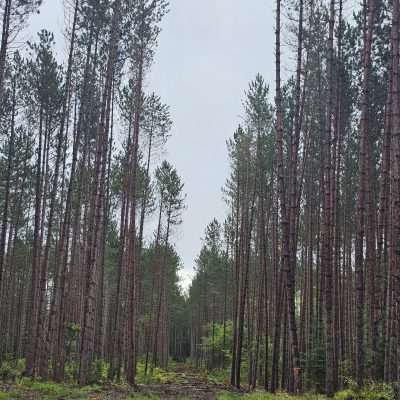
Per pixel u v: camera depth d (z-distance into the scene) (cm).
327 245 1465
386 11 1922
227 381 3347
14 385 1705
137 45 2144
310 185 2361
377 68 2014
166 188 3928
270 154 2584
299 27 1652
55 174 2162
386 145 1581
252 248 3659
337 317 1964
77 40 2102
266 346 2522
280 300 2158
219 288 5566
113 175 3006
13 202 3109
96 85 2256
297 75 1652
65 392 1625
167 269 5216
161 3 2142
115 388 1941
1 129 2489
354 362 2158
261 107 2620
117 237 3897
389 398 1217
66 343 2762
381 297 1809
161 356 5428
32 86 2322
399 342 1047
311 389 2042
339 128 2045
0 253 2327
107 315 4562
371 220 1805
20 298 3788
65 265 2158
